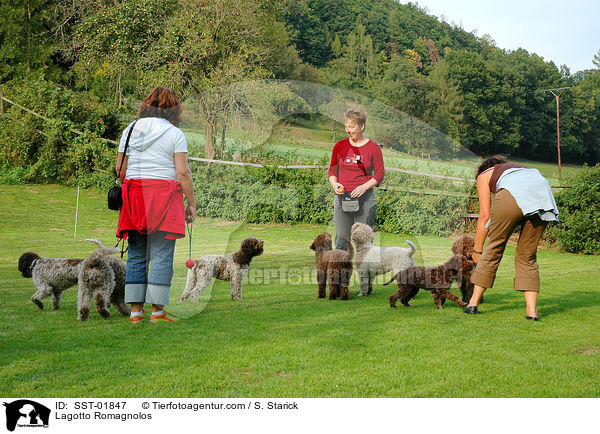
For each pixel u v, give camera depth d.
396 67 40.91
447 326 3.38
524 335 3.19
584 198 9.04
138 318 3.43
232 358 2.66
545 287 5.31
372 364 2.59
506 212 3.61
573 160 70.94
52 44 22.39
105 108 14.22
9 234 8.59
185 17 14.28
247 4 14.90
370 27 63.59
